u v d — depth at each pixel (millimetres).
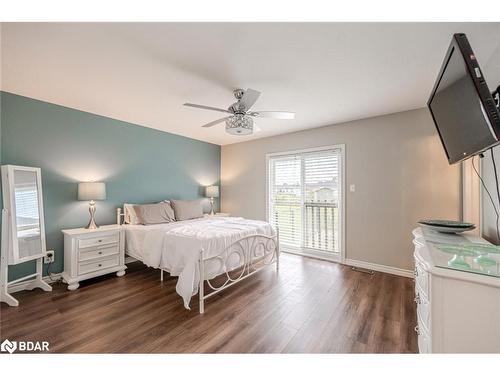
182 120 3607
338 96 2637
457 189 2725
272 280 2902
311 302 2328
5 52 1800
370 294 2510
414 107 2963
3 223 2326
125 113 3273
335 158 3746
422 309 1314
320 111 3117
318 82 2301
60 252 2922
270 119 3479
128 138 3695
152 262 2658
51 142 2863
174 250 2471
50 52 1802
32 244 2525
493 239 1765
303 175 4105
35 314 2082
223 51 1795
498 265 1087
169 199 4312
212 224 3127
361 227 3422
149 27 1521
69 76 2193
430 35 1592
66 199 2996
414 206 2998
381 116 3268
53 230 2875
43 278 2768
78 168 3111
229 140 4961
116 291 2588
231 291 2582
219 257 2357
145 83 2340
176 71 2100
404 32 1562
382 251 3234
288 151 4270
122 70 2084
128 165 3695
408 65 1985
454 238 1660
